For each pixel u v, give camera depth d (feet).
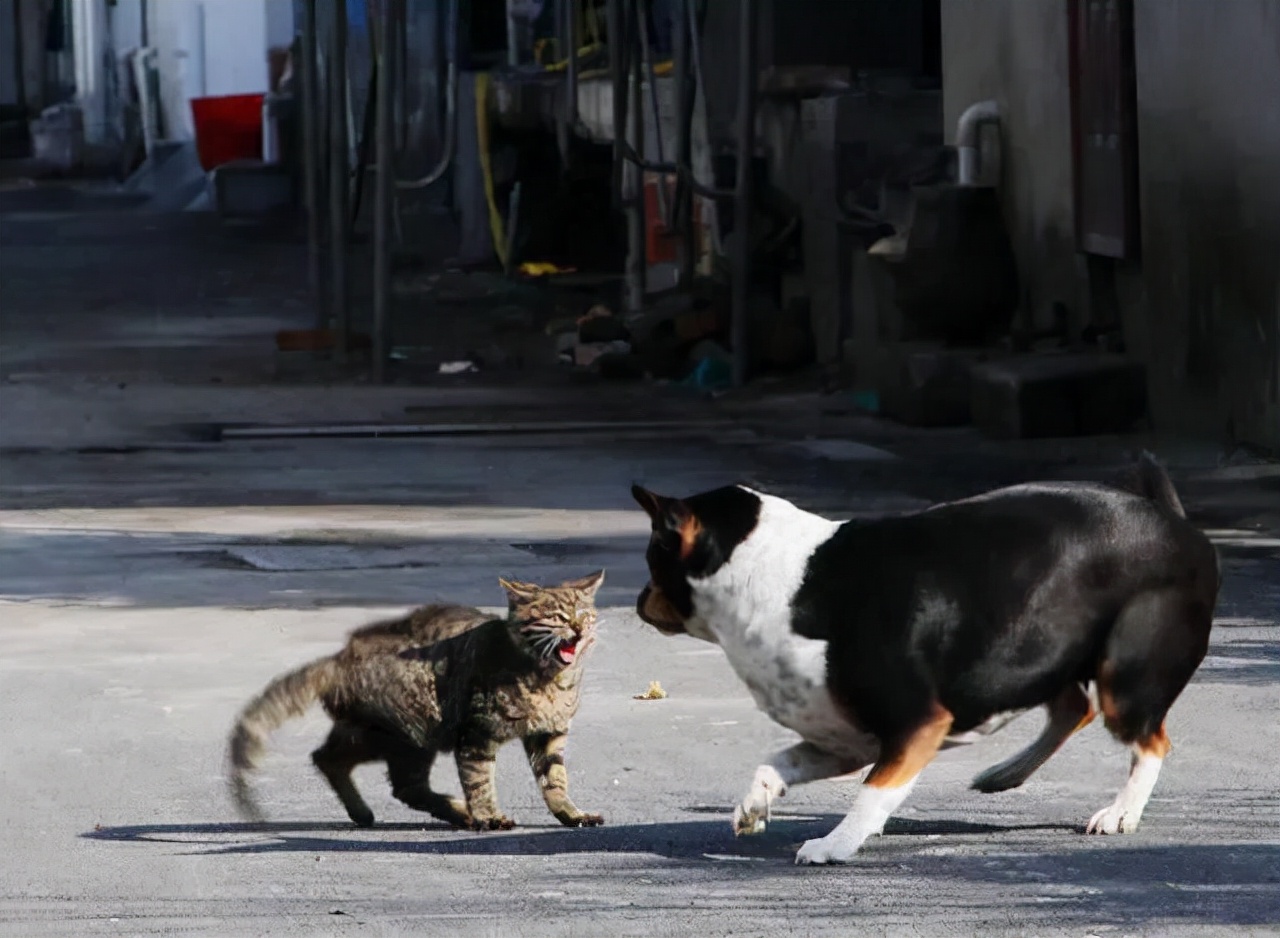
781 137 96.07
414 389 88.74
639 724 31.83
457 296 128.16
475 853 24.20
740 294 86.89
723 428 75.15
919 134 87.20
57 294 134.92
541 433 74.69
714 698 33.73
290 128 188.44
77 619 42.04
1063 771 27.86
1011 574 22.36
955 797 26.58
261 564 48.14
